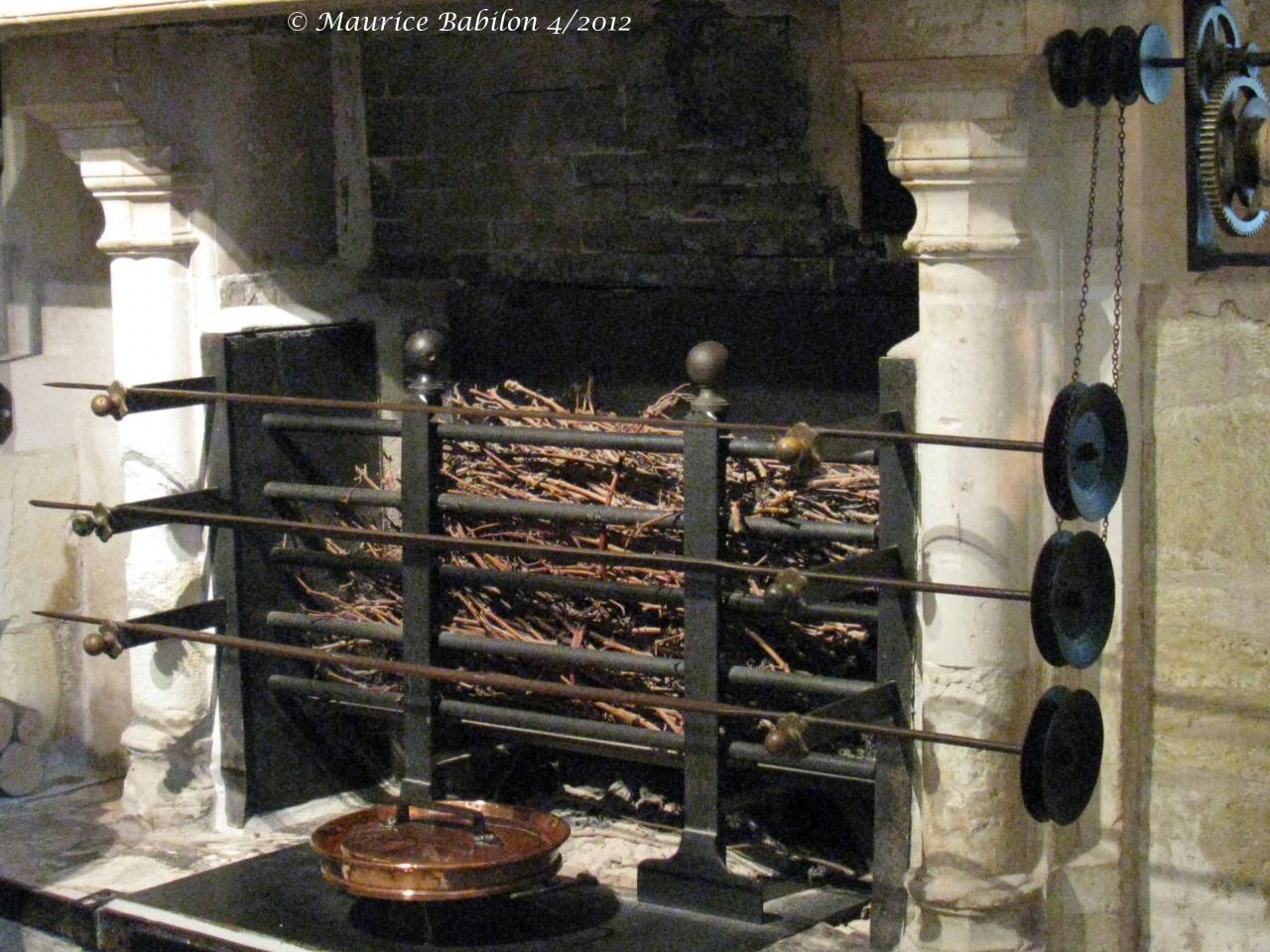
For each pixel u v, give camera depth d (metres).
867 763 2.71
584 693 2.67
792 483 2.90
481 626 3.12
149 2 2.85
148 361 3.25
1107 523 2.71
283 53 3.40
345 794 3.45
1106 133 2.62
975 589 2.35
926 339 2.55
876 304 3.06
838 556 2.90
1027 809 2.38
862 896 2.88
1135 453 2.78
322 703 3.30
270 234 3.38
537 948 2.64
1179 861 2.88
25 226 3.57
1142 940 2.92
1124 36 2.48
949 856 2.61
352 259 3.56
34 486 3.60
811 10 3.04
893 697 2.66
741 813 3.14
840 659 2.93
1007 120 2.44
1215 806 2.84
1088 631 2.45
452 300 3.52
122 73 3.09
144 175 3.16
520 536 3.11
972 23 2.38
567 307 3.40
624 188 3.29
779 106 3.10
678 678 2.90
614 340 3.36
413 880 2.63
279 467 3.29
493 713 3.02
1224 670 2.81
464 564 3.14
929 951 2.60
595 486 3.08
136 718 3.38
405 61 3.46
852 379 3.11
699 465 2.73
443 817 2.90
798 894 2.88
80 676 3.69
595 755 3.08
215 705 3.31
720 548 2.75
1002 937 2.59
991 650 2.56
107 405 3.00
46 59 3.15
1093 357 2.67
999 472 2.54
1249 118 2.71
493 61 3.37
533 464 3.16
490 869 2.64
